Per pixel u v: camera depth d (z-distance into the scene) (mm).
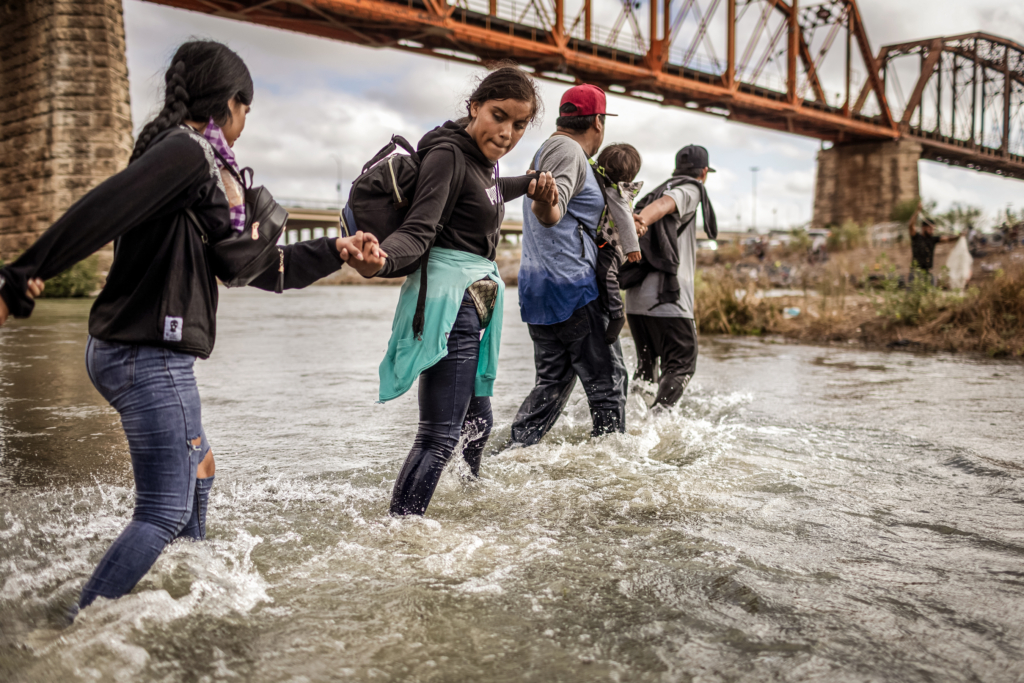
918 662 1440
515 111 2219
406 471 2301
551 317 3232
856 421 4016
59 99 24203
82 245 1410
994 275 8836
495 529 2209
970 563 1958
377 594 1746
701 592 1763
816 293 12531
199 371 6102
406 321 2273
